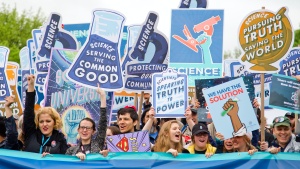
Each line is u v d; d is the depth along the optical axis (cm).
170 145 1099
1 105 1434
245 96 1107
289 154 1067
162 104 1232
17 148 1092
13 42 3472
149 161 1071
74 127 1271
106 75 1239
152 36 1394
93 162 1067
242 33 1165
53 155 1068
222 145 1146
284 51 1154
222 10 1380
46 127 1080
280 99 1152
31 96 1091
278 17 1155
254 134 1212
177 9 1387
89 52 1237
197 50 1383
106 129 1116
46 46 1549
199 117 1207
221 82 1200
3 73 1430
